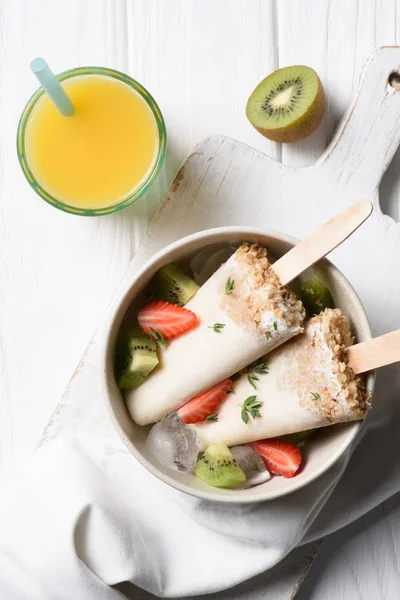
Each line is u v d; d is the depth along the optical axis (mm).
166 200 613
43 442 618
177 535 610
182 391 545
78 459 605
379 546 641
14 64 643
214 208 612
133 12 641
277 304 519
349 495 619
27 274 639
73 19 643
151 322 550
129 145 615
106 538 593
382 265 609
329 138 637
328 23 638
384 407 611
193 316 543
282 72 622
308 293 547
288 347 535
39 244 639
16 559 592
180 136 639
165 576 604
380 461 618
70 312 638
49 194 616
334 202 610
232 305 531
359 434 614
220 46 640
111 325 539
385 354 515
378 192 616
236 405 544
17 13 642
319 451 547
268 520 595
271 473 559
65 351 638
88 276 637
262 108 621
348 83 638
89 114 615
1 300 640
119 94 613
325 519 618
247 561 603
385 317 608
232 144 611
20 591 590
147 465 529
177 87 641
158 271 557
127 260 636
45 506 596
